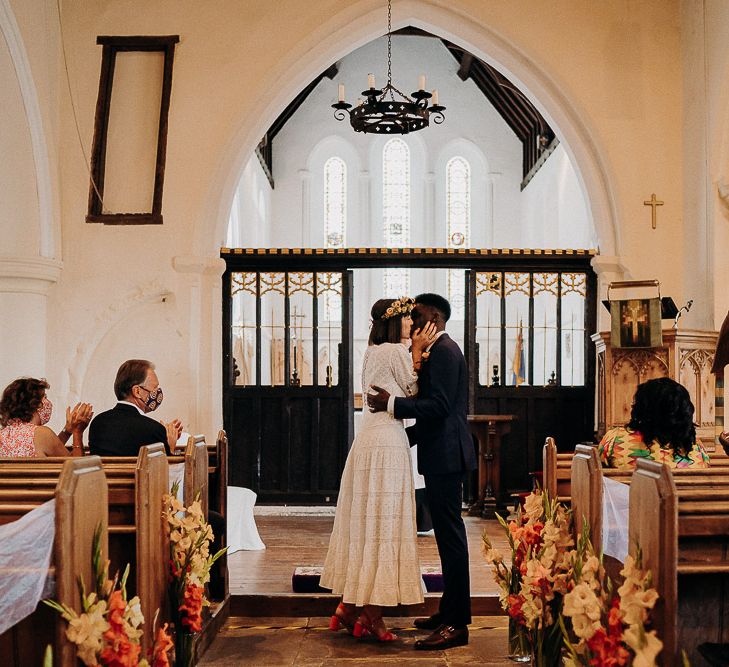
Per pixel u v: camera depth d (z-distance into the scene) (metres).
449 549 4.31
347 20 8.15
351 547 4.40
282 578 5.76
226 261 8.56
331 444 8.60
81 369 7.95
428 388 4.34
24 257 7.64
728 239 7.55
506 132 18.69
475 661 4.12
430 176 18.64
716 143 7.50
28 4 7.44
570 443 8.64
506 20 8.20
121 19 8.16
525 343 10.99
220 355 8.28
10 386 4.91
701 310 7.72
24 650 2.71
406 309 4.55
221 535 5.00
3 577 2.45
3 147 7.64
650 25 8.23
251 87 8.12
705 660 2.79
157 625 3.45
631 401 6.82
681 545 2.77
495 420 8.31
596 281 8.61
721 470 3.01
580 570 3.19
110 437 4.33
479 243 18.67
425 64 18.72
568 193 14.65
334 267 8.59
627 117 8.20
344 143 18.70
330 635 4.61
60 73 8.08
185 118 8.11
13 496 2.69
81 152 8.05
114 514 3.37
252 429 8.58
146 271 8.00
